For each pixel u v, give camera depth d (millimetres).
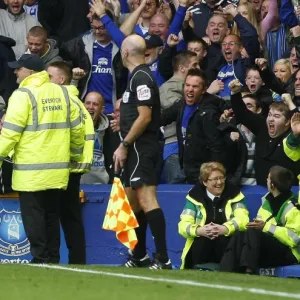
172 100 39875
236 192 33500
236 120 36562
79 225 33250
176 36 41531
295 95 38469
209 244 32906
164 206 35844
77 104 32562
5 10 45531
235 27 43469
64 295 23500
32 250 31922
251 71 38750
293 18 45000
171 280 26734
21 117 31188
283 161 35562
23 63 31984
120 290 24391
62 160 31828
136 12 43750
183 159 37375
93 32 43125
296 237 32344
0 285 25328
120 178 33469
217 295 23641
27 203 31766
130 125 32656
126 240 32281
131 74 32656
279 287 25562
